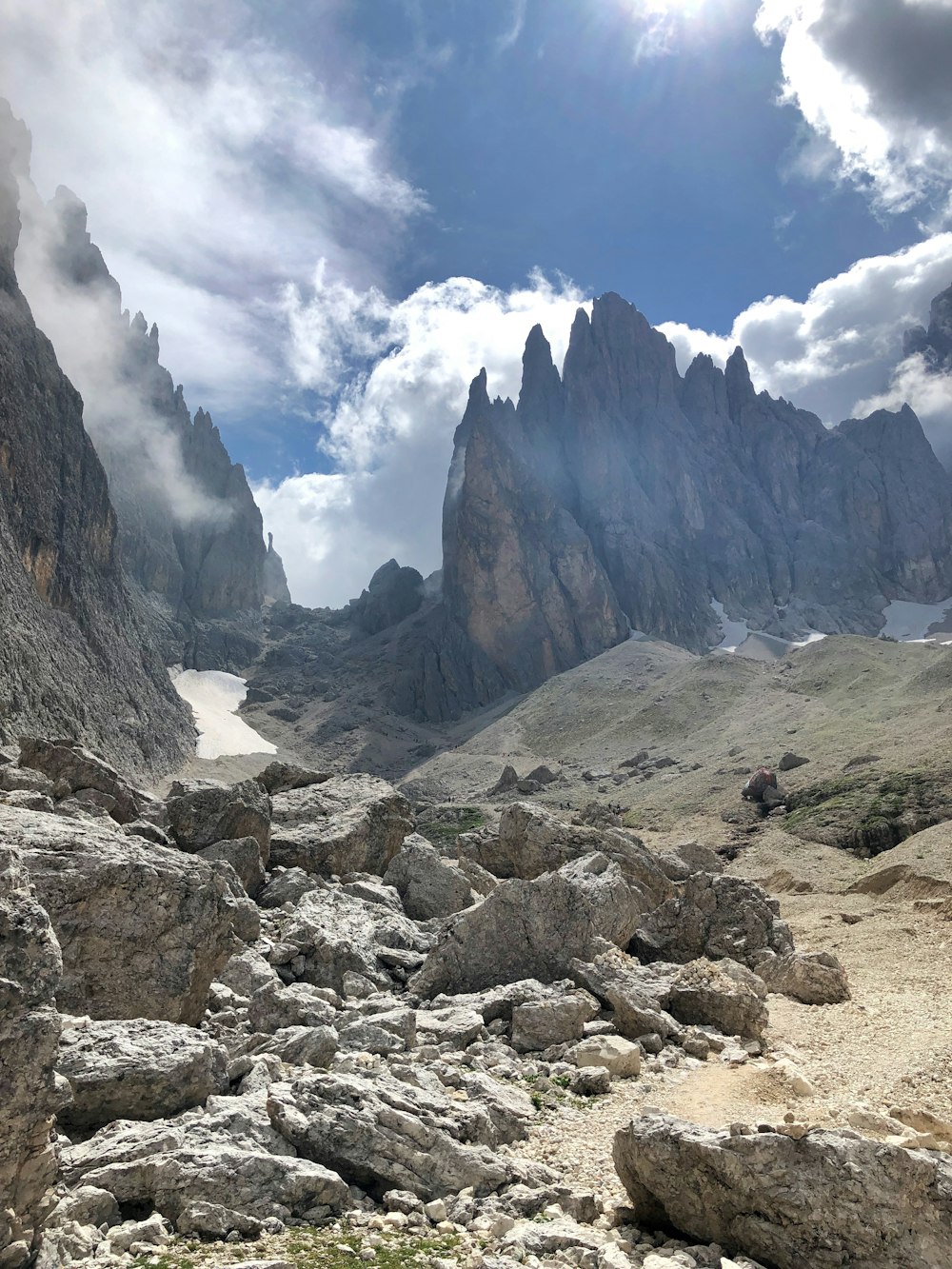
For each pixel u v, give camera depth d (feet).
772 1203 30.73
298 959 68.28
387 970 72.90
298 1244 29.73
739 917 90.38
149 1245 28.91
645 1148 34.09
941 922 118.73
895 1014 71.00
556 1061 56.80
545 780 580.30
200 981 52.44
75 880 49.34
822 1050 61.62
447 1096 43.57
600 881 76.18
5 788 82.43
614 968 68.13
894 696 517.96
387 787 119.14
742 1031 64.90
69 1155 33.22
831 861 283.79
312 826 104.94
